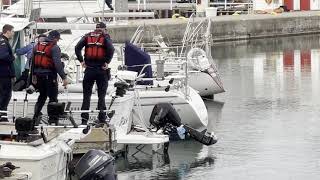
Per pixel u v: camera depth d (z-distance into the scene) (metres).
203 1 148.88
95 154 34.19
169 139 51.44
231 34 150.00
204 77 71.06
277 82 84.62
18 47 49.44
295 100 71.50
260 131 56.38
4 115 40.69
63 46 61.12
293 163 46.38
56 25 58.72
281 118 61.88
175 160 46.72
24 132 33.12
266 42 147.25
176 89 53.81
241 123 59.78
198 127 54.25
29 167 31.52
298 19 164.25
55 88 41.34
